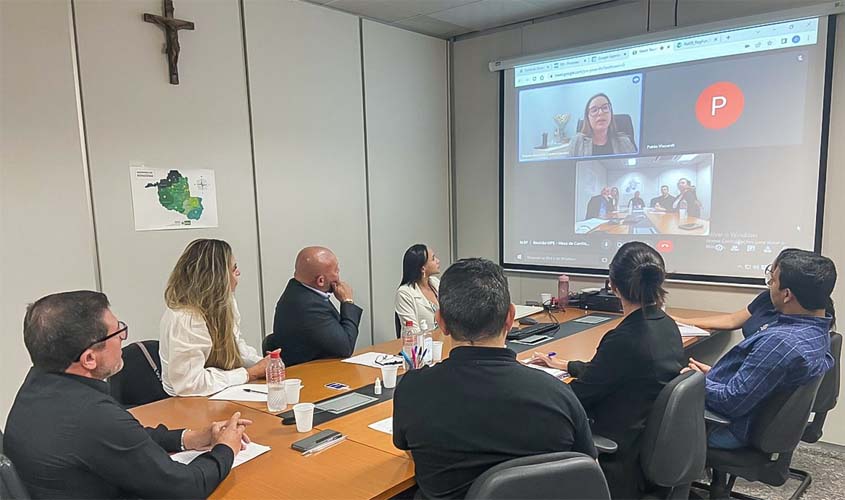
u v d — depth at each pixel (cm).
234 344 231
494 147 450
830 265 198
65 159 259
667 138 361
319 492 136
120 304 281
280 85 347
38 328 127
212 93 314
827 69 304
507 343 277
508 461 111
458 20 414
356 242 402
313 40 365
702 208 351
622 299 189
